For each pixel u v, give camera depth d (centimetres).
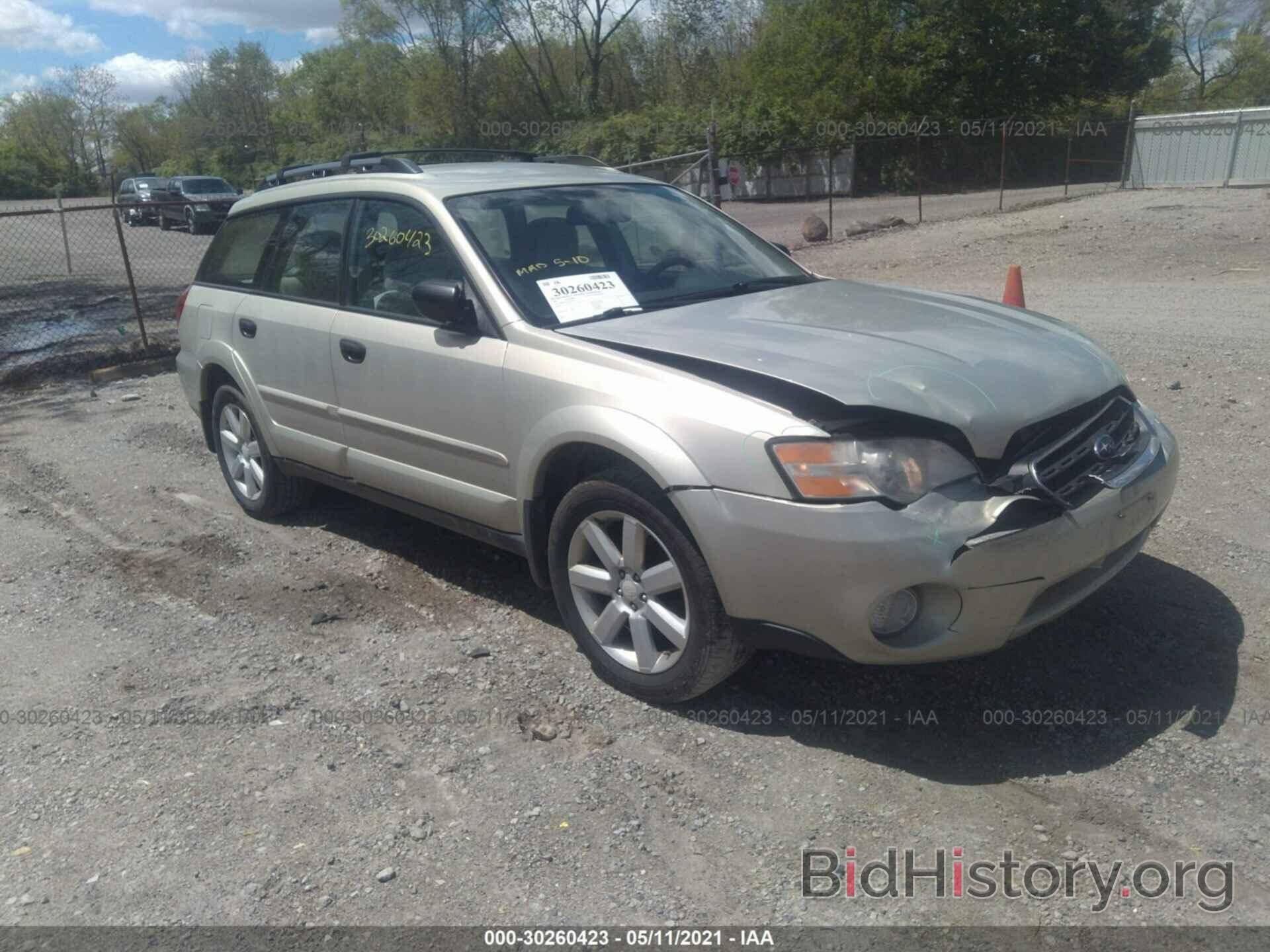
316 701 389
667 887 288
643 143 3731
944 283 1328
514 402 394
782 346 359
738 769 337
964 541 309
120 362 1022
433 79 4725
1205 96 5994
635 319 402
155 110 6725
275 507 574
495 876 294
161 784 342
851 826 308
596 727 364
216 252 605
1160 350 816
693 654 351
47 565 536
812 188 3538
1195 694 365
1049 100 3844
